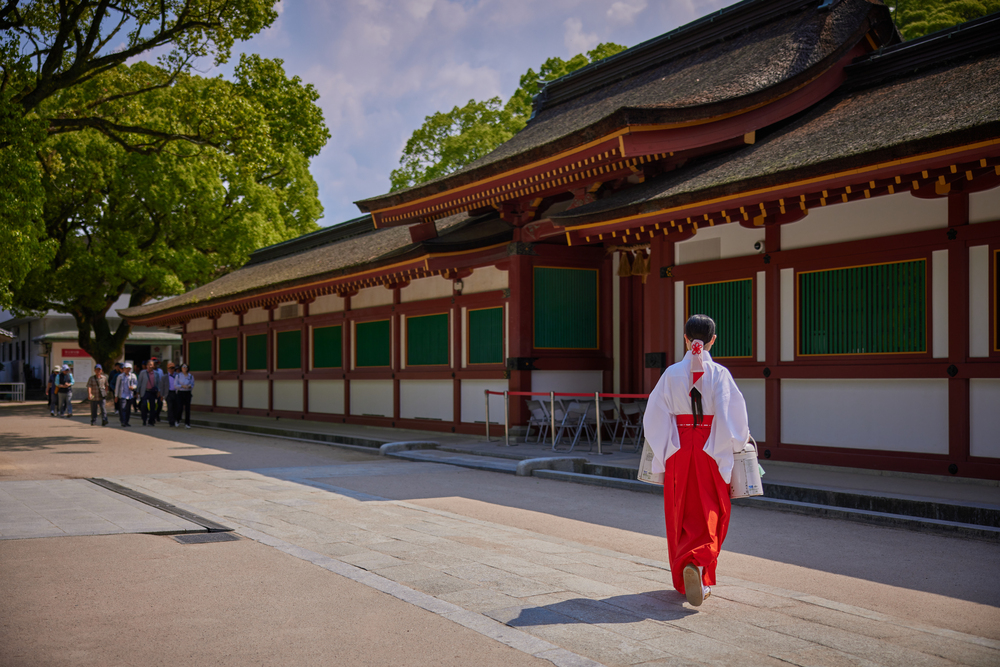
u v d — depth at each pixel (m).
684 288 12.65
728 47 16.16
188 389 22.94
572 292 16.34
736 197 10.57
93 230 33.94
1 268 16.64
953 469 9.52
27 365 49.59
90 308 34.81
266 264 32.31
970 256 9.46
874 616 4.73
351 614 4.67
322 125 31.16
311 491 9.91
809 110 13.52
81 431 20.94
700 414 5.01
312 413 23.98
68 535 6.89
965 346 9.45
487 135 38.75
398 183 41.41
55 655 3.95
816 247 10.92
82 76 19.84
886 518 7.93
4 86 18.14
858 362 10.48
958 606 5.12
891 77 12.96
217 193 34.50
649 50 18.19
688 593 4.71
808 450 11.05
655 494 9.96
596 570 5.82
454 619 4.56
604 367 16.61
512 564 5.98
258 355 27.39
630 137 12.26
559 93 20.48
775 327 11.40
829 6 14.27
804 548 6.89
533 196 15.58
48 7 18.53
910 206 10.02
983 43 11.66
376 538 6.95
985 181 9.27
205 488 10.15
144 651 4.02
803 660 3.95
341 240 28.05
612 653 4.05
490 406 17.05
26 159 16.91
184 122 21.55
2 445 16.66
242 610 4.74
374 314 20.98
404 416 19.97
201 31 19.83
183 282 35.41
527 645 4.13
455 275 17.80
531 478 11.43
